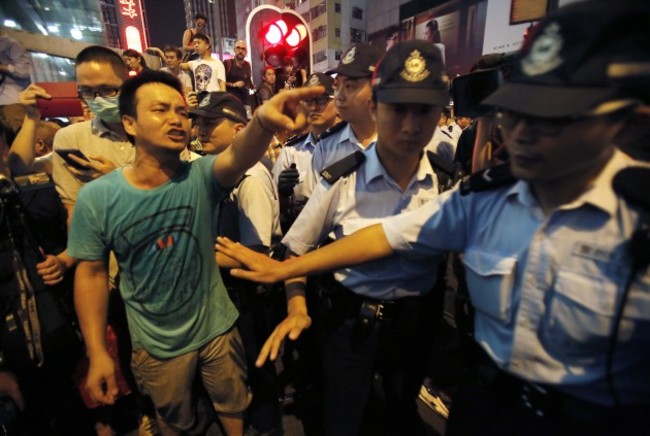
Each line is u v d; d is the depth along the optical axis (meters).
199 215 1.19
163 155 1.08
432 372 1.96
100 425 1.67
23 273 1.29
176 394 1.34
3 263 1.25
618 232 0.61
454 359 2.04
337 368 1.27
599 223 0.63
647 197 0.57
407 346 1.30
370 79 1.76
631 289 0.60
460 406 1.04
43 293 1.34
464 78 1.07
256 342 1.54
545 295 0.70
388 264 1.16
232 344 1.41
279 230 1.80
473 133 1.88
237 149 1.08
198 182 1.18
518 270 0.75
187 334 1.26
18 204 1.28
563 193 0.66
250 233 1.43
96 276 1.18
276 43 4.22
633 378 0.67
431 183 1.22
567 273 0.66
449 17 16.20
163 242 1.13
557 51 0.54
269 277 1.04
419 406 1.82
